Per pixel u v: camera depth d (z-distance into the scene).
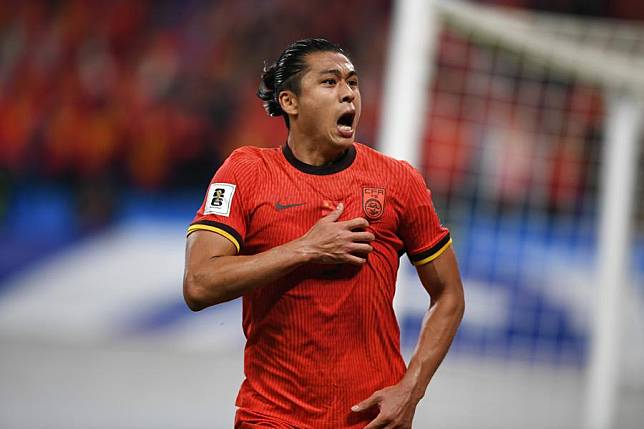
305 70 8.88
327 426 8.84
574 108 28.05
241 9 42.75
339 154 9.12
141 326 37.16
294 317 8.75
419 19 15.69
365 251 8.38
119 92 40.72
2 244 37.62
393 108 15.59
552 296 36.22
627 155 20.62
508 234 34.47
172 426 22.84
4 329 36.41
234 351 36.88
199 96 41.28
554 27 18.83
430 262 9.28
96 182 39.25
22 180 38.91
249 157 9.10
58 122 39.84
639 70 19.77
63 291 37.28
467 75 26.77
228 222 8.74
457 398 30.17
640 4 43.66
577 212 31.77
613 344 20.73
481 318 36.03
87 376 29.42
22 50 40.72
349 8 43.59
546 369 36.59
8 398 25.08
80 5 41.53
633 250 35.84
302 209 8.80
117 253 38.16
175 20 42.06
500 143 30.16
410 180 9.14
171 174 40.09
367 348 8.89
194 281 8.50
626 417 28.78
